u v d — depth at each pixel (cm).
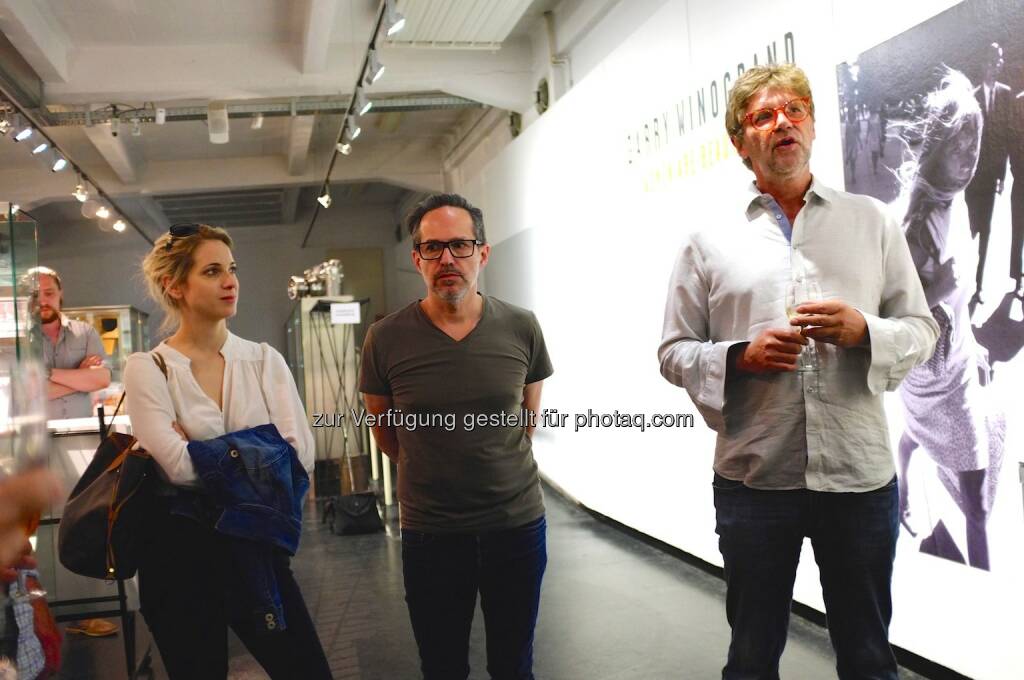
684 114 462
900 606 321
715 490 212
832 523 197
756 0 385
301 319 865
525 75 839
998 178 263
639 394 548
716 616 402
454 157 1205
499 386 228
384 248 1759
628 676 334
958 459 288
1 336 271
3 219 272
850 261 196
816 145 353
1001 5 259
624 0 632
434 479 227
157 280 228
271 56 771
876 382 187
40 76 729
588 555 549
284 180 1243
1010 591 270
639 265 535
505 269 884
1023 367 259
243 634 220
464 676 234
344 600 474
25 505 152
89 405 498
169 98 776
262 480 214
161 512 214
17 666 166
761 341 187
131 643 350
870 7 314
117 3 658
